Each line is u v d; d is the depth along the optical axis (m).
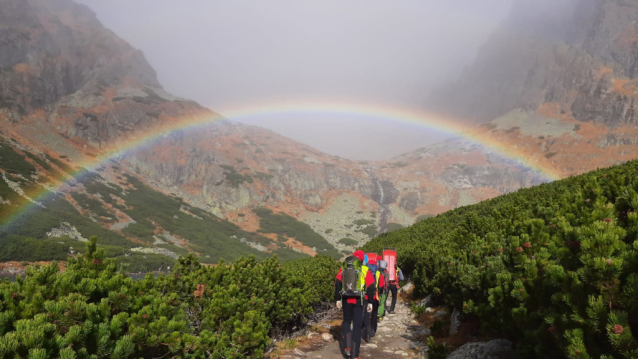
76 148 143.12
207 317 6.08
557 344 4.18
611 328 3.32
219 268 7.53
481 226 12.59
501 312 6.20
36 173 105.00
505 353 6.07
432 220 27.41
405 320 11.66
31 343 3.01
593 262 3.74
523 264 5.89
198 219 123.38
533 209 10.41
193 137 182.00
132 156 157.12
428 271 13.83
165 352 4.73
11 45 157.50
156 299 4.88
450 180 179.50
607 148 155.00
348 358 7.80
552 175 155.75
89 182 118.25
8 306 3.71
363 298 7.57
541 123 196.88
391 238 26.42
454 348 7.78
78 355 3.31
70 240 72.62
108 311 4.10
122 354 3.72
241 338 5.88
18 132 130.62
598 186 7.32
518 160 175.88
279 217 143.75
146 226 100.19
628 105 163.00
